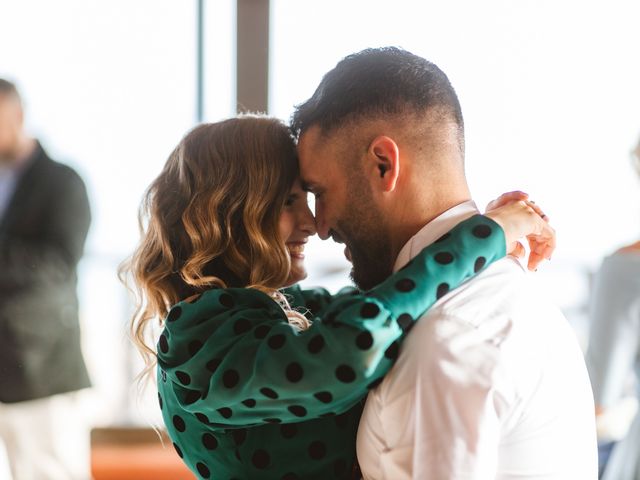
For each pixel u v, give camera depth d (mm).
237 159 1087
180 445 1078
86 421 2740
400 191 979
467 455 818
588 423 998
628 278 1732
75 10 2955
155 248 1130
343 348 842
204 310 1003
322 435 1011
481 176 2781
